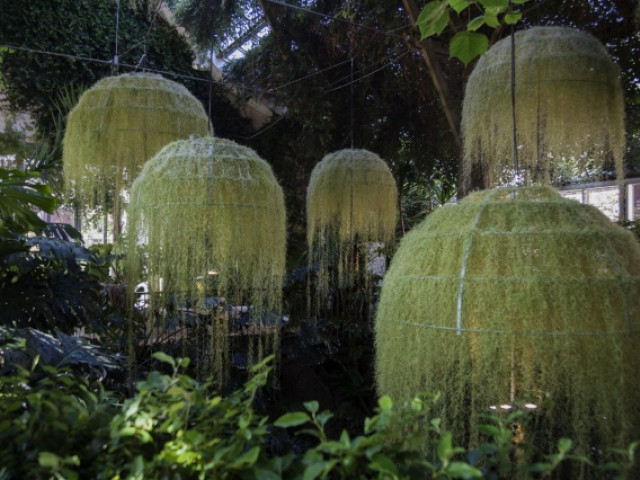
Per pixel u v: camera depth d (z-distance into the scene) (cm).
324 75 434
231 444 85
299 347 291
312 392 299
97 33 423
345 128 454
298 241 462
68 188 247
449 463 76
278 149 500
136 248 188
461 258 116
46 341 164
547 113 203
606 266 110
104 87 238
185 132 242
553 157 229
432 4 135
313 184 313
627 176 374
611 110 204
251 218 186
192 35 434
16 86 392
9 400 101
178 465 81
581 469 102
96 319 224
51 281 207
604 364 103
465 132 224
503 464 86
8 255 198
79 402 119
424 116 439
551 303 106
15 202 189
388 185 311
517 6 313
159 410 88
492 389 108
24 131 400
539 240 112
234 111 502
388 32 325
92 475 85
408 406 91
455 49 148
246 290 215
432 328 113
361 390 295
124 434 83
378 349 128
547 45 201
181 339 240
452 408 111
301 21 409
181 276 180
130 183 240
